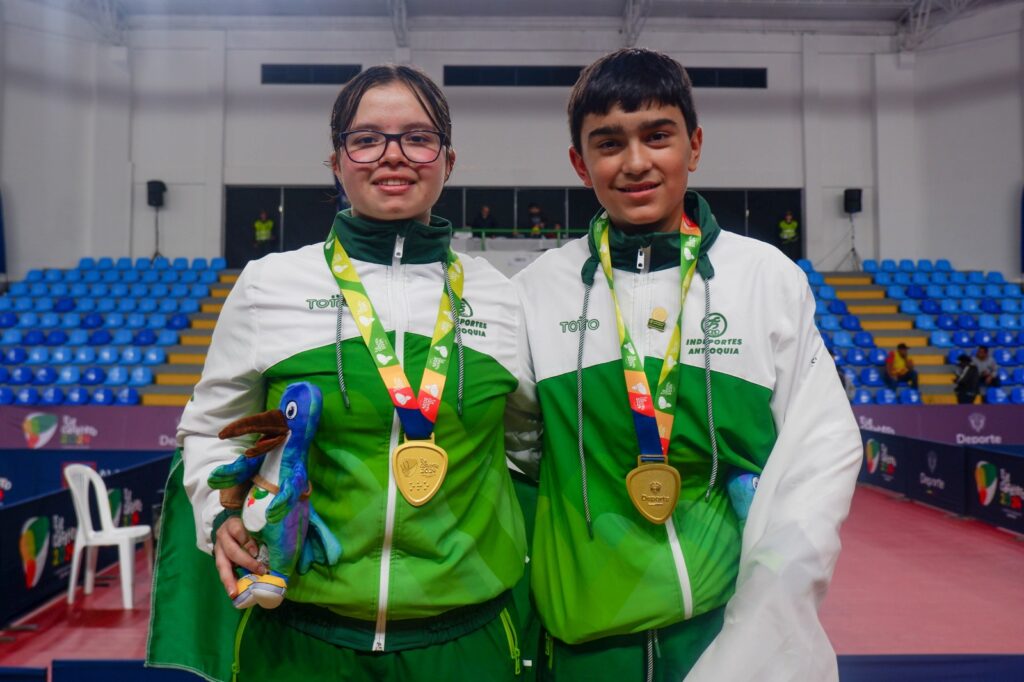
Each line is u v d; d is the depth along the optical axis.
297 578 1.68
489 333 1.82
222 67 16.59
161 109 16.56
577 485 1.79
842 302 14.98
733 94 16.72
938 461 8.51
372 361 1.71
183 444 1.84
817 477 1.60
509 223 16.83
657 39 16.66
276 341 1.74
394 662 1.67
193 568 1.99
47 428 10.73
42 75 15.45
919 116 16.66
